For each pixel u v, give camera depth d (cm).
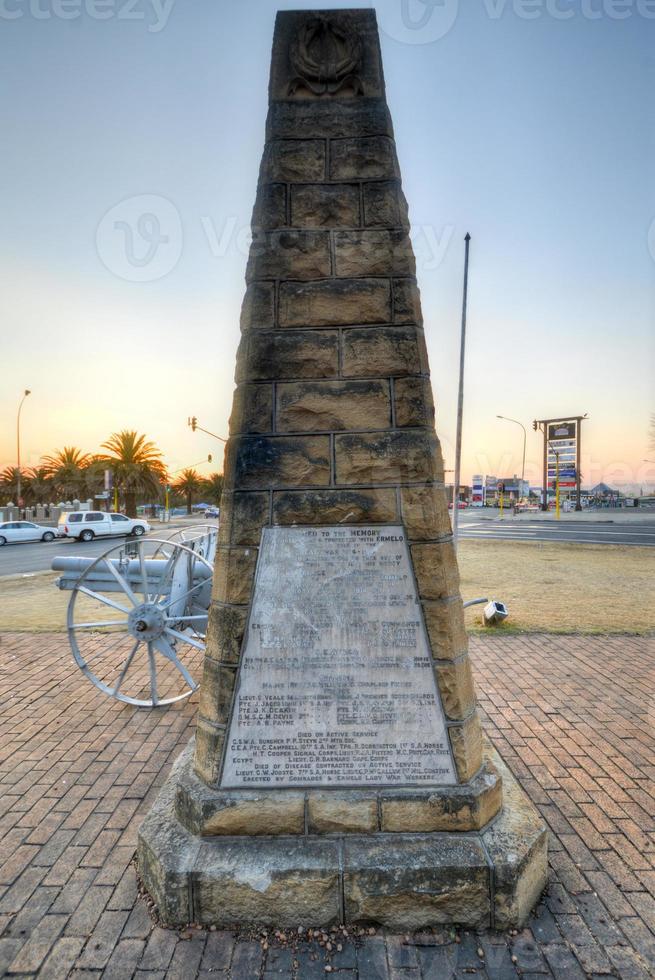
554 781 377
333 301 287
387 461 281
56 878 288
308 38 300
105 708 516
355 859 257
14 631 792
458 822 268
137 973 232
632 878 286
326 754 275
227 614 281
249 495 284
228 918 255
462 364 743
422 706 276
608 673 595
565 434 5597
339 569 280
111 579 596
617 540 2042
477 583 1137
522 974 232
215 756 278
